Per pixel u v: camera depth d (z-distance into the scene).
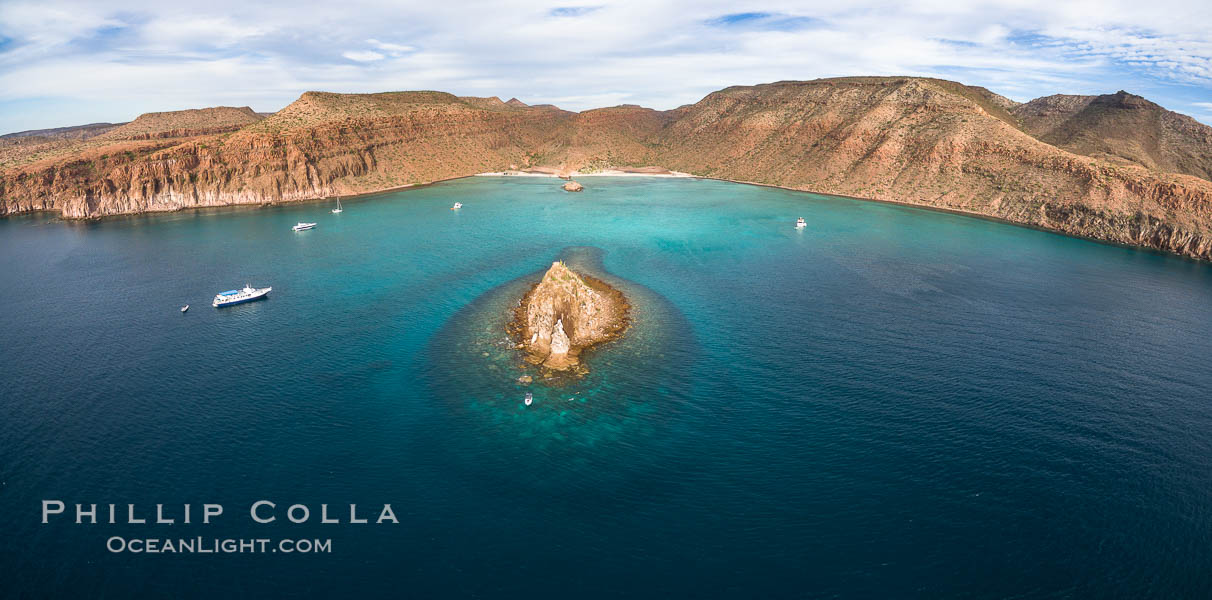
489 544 49.09
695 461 59.94
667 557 47.56
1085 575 46.19
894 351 86.88
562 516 52.22
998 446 62.78
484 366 81.75
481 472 58.28
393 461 60.22
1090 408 71.19
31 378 79.12
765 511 52.69
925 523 51.28
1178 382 78.50
